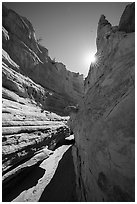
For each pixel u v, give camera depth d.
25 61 34.84
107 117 4.87
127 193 2.98
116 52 6.50
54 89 49.31
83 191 6.84
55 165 12.94
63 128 23.34
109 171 3.94
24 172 9.70
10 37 31.94
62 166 12.88
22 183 9.37
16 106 15.54
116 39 6.91
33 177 10.33
